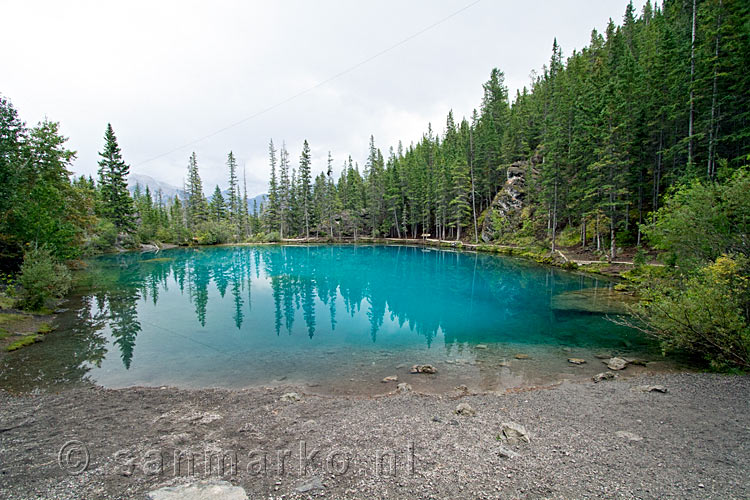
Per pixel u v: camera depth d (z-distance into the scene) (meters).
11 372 9.52
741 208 10.22
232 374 9.61
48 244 18.06
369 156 75.69
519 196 47.31
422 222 67.38
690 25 26.38
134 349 11.68
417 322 15.52
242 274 29.91
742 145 22.03
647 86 27.31
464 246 49.78
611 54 37.69
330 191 71.88
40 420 6.55
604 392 7.85
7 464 4.84
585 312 16.12
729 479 4.26
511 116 58.00
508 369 9.80
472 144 55.53
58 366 10.02
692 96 21.89
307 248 55.28
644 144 27.72
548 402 7.36
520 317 15.89
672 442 5.35
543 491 4.06
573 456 4.95
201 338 13.05
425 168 65.50
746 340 8.27
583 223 32.69
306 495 3.99
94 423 6.39
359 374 9.58
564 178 33.53
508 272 29.48
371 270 32.41
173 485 4.20
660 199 28.30
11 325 12.98
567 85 39.59
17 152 15.91
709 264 9.89
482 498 3.92
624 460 4.81
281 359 10.84
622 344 11.71
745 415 6.22
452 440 5.58
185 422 6.44
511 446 5.32
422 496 3.97
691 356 10.16
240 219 75.38
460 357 10.91
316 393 8.27
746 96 20.50
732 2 19.47
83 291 21.64
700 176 20.50
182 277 28.05
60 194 19.70
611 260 26.27
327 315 16.97
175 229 61.56
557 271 28.02
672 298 10.46
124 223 50.94
